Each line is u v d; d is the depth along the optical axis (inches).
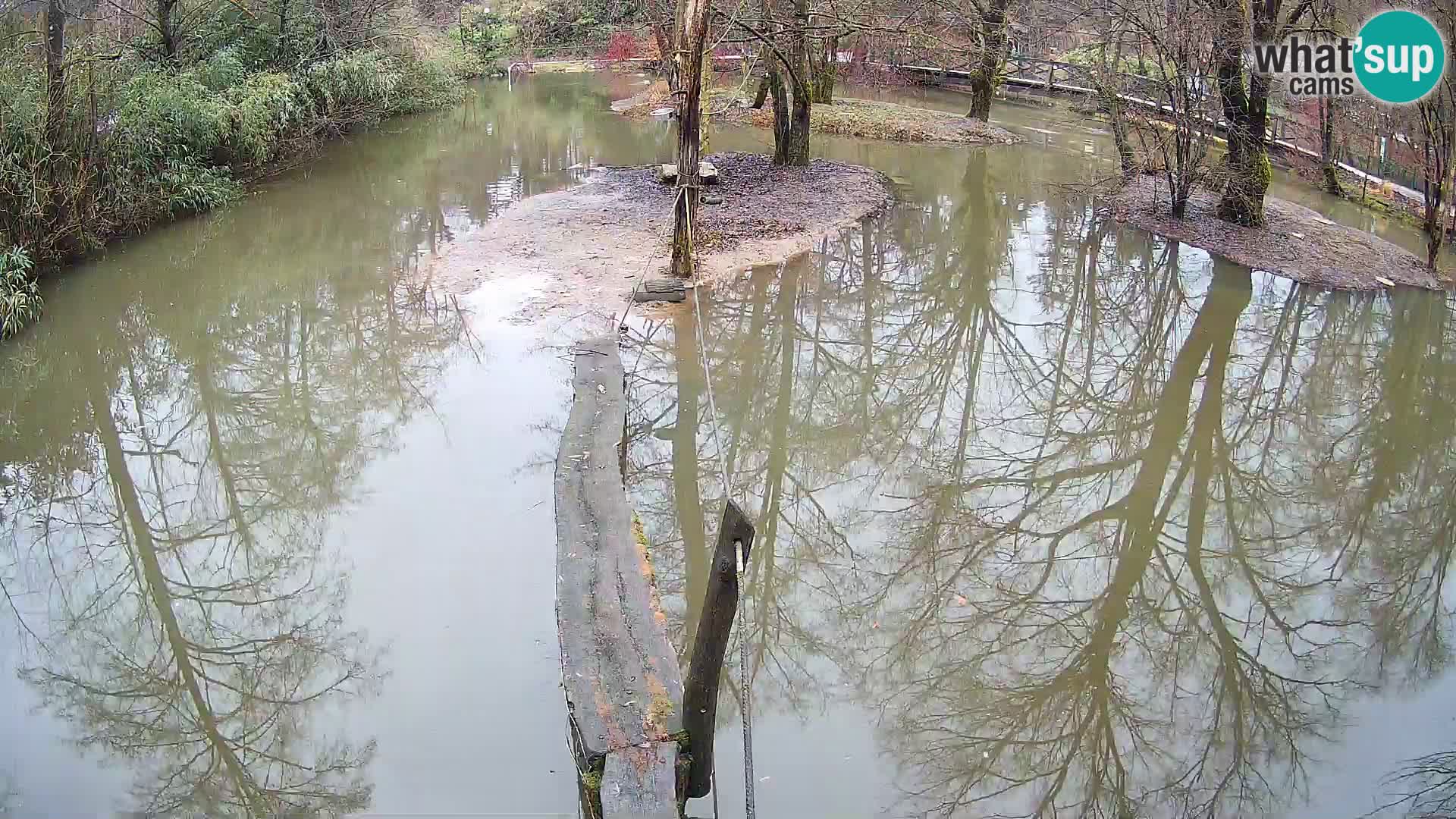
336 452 365.1
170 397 411.8
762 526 322.7
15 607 280.8
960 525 327.6
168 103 572.1
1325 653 268.7
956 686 254.2
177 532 324.2
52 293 470.0
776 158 753.0
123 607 286.0
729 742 228.5
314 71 783.1
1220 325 486.9
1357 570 306.8
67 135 487.5
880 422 398.3
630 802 171.9
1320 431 390.0
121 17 647.1
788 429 387.9
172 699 247.4
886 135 922.7
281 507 334.6
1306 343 463.5
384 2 892.6
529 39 1422.2
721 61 1101.7
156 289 497.7
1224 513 336.8
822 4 739.4
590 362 350.0
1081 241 613.9
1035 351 468.4
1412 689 253.6
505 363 410.3
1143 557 311.3
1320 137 716.7
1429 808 210.5
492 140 897.5
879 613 283.7
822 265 544.7
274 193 676.1
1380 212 631.8
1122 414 407.5
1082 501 343.0
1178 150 607.8
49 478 351.3
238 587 292.7
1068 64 970.1
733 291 496.7
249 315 479.2
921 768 224.2
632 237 557.9
